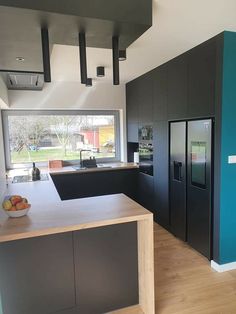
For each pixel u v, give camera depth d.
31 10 1.46
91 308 2.02
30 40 1.94
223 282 2.53
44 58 1.76
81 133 5.00
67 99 4.67
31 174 3.94
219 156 2.61
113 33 1.84
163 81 3.61
